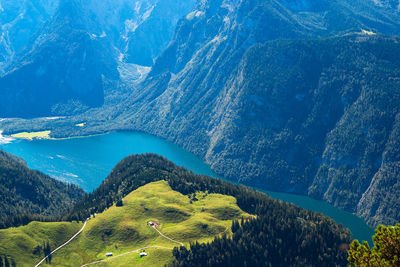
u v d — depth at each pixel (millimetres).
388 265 96688
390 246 98125
